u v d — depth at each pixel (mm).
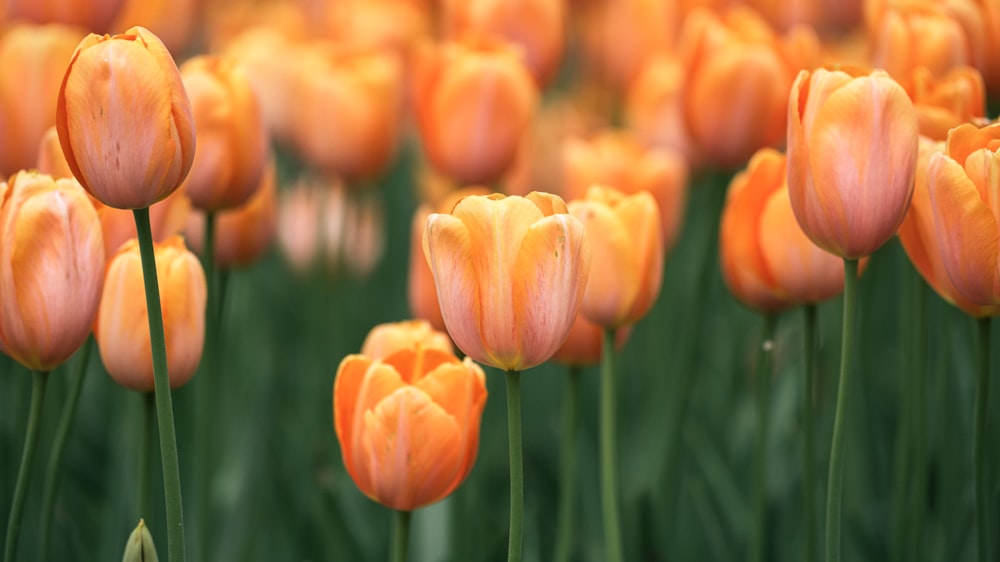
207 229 1549
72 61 1325
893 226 1362
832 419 1621
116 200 1335
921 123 1463
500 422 1738
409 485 1386
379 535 1662
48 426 1604
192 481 1660
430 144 1727
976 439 1435
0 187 1371
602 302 1454
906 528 1544
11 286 1365
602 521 1652
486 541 1664
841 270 1457
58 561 1577
